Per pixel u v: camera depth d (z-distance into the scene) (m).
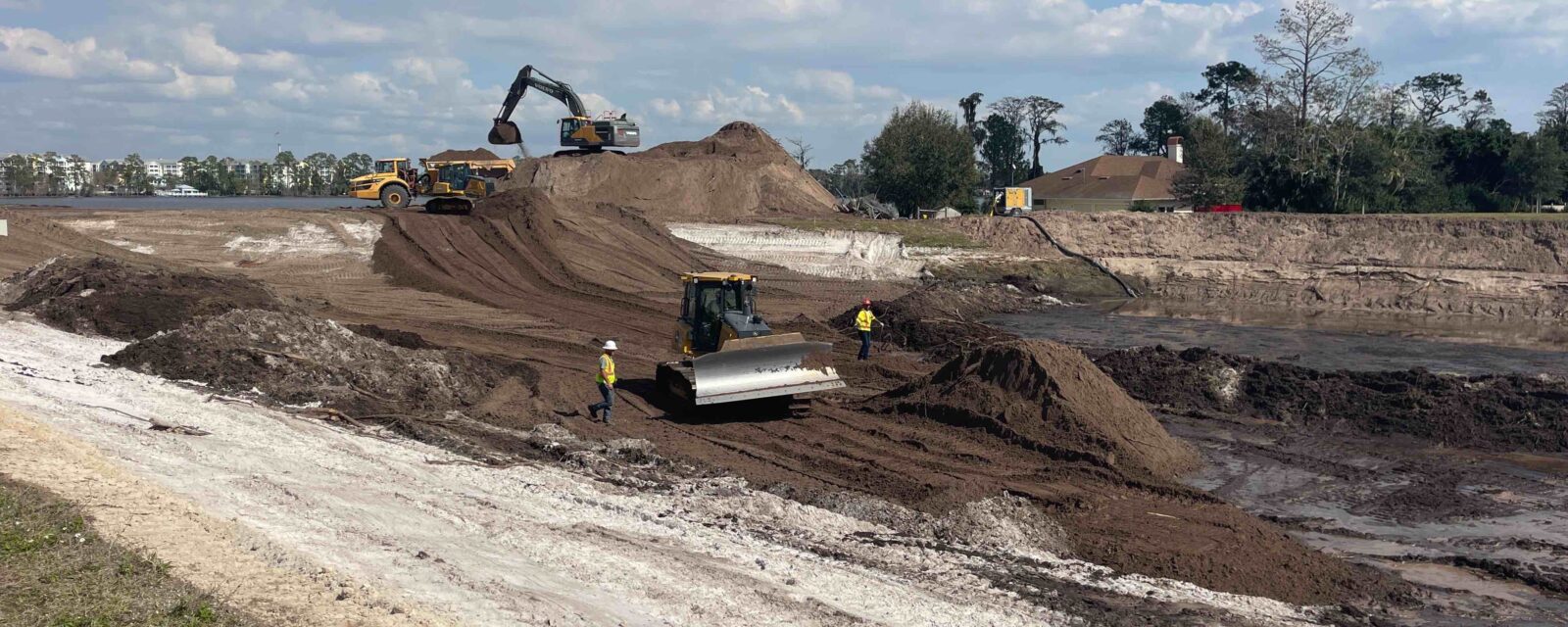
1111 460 16.83
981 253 48.50
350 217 44.22
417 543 10.68
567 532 11.71
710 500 13.85
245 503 11.38
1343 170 64.56
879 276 44.78
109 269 27.56
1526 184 69.62
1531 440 18.88
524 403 20.12
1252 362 23.61
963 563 11.98
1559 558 13.49
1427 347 31.27
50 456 11.48
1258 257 49.91
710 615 9.46
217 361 19.66
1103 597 11.21
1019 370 18.91
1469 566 13.19
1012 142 125.44
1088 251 51.09
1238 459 18.22
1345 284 43.81
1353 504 15.84
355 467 13.95
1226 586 12.05
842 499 14.16
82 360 20.48
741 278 20.31
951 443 17.83
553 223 44.00
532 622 8.77
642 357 26.45
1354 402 20.98
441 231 42.41
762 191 59.19
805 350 18.42
